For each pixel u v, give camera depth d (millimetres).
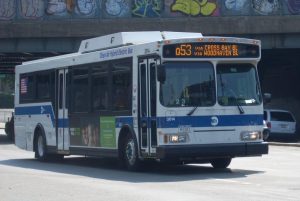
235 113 17516
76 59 21125
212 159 18453
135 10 39844
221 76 17531
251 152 17562
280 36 40312
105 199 13055
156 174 17844
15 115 25906
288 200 12703
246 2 39500
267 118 39750
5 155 27375
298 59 51125
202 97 17266
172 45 17016
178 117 17000
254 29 39344
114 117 18969
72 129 21312
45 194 13953
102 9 40156
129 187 14930
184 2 39594
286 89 53562
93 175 18000
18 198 13414
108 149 19297
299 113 52000
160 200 12781
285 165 20766
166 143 16844
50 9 40656
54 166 21453
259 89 17953
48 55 44875
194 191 14047
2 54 44188
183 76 17156
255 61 17938
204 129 17172
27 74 24766
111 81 19156
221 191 14023
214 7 39500
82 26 40094
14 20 41000
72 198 13305
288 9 39500
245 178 16641
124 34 19203
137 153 17938
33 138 24219
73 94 21250
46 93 23156
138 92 17828
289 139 40000
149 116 17359
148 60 17453
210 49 17375
